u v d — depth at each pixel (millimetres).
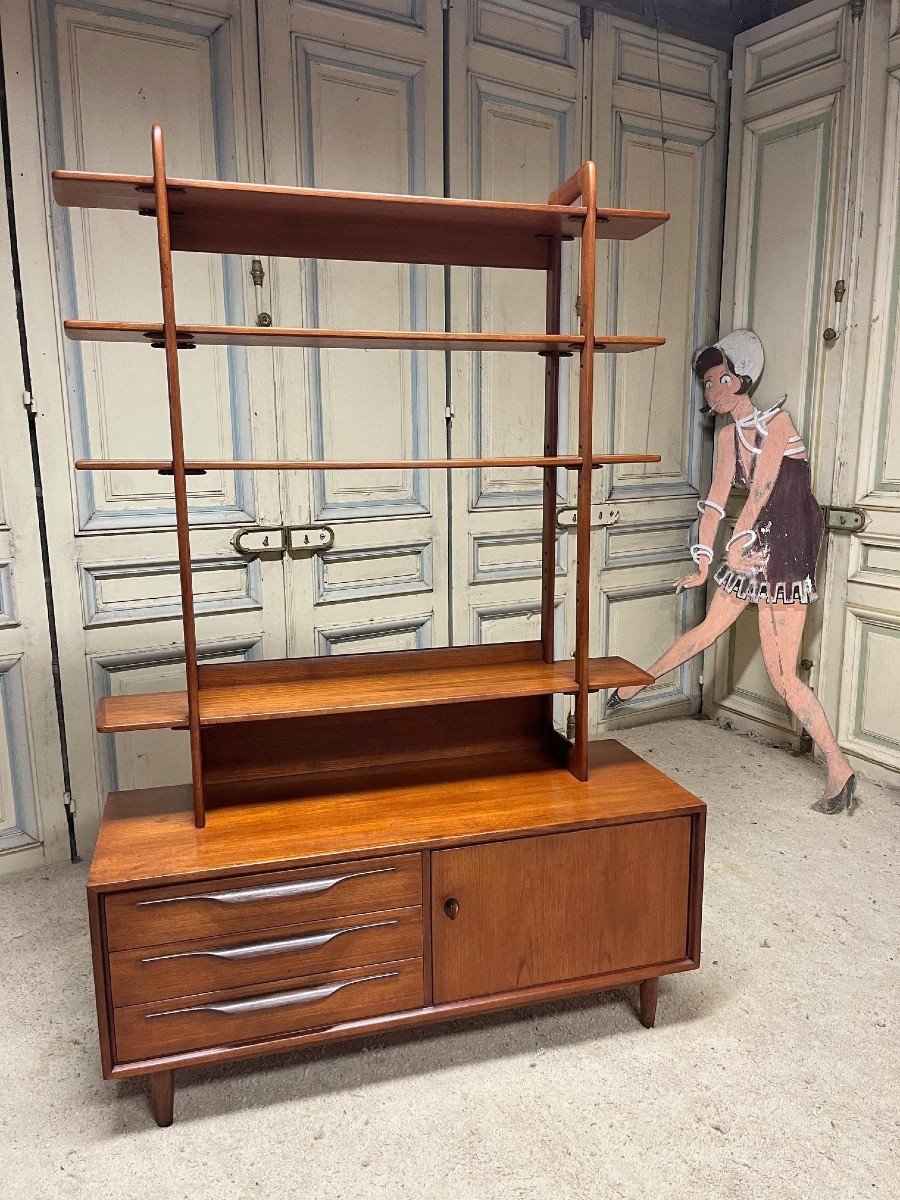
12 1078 1658
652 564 3420
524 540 3084
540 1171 1430
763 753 3232
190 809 1692
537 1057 1702
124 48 2219
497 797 1734
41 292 2201
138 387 2377
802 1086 1616
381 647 2887
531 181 2879
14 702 2344
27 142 2129
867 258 2762
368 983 1562
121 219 2283
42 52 2119
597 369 3113
